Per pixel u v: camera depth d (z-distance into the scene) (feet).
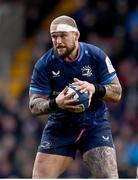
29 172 110.52
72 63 57.77
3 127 115.44
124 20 135.23
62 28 56.54
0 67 143.84
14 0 147.02
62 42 56.75
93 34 132.77
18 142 114.52
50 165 58.70
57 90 58.70
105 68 57.98
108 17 134.00
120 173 109.29
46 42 140.36
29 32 146.61
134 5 137.59
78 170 106.42
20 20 146.30
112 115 118.11
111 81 58.03
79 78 58.08
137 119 118.73
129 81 124.57
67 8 148.36
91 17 133.69
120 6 136.56
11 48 145.59
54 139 58.95
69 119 58.29
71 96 55.83
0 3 146.10
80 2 142.20
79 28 132.36
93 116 58.39
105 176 56.80
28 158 112.78
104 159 57.21
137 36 133.08
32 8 147.84
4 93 136.87
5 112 117.70
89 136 58.23
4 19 145.18
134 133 115.03
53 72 58.18
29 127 116.16
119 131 114.83
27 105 122.21
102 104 58.85
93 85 56.65
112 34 133.90
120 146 111.45
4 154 112.47
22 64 143.02
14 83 140.36
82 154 58.75
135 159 110.11
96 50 58.03
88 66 57.93
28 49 144.46
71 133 58.65
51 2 148.97
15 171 111.14
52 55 58.03
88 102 56.24
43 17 147.84
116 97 58.13
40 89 58.70
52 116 59.11
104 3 136.36
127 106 120.78
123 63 128.06
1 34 144.97
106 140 57.93
